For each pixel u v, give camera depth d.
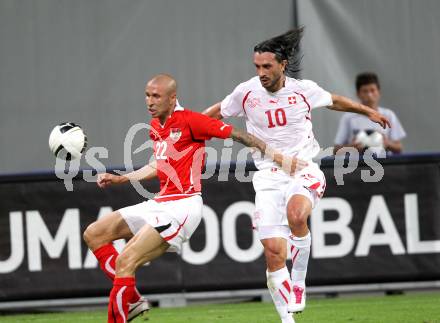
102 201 31.88
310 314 29.33
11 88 40.72
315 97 25.00
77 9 40.66
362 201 32.25
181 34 40.56
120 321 21.91
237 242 32.06
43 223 31.89
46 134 40.72
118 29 40.62
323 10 40.06
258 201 24.94
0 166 40.72
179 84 40.53
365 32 40.22
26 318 31.27
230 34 40.41
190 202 22.53
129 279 21.75
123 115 40.62
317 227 32.19
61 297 31.89
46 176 31.89
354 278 32.22
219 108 25.38
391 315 28.34
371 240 32.28
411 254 32.31
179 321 28.52
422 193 32.31
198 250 32.09
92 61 40.69
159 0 40.62
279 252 24.28
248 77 40.38
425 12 40.44
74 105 40.72
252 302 33.66
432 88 40.47
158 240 22.11
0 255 31.88
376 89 36.78
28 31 40.75
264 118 24.89
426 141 40.50
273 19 40.34
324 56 39.97
